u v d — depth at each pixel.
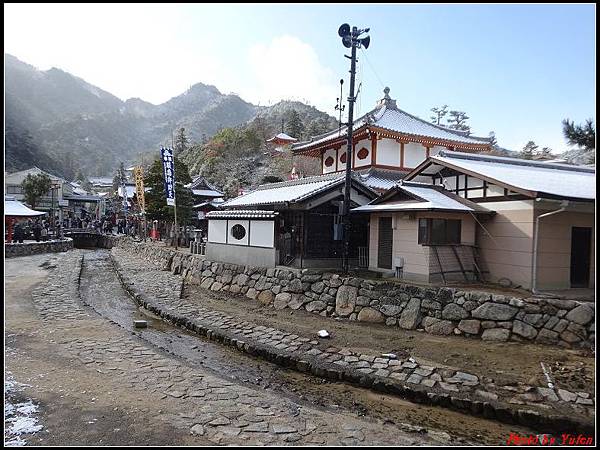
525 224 12.34
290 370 9.57
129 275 22.17
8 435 5.66
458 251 13.36
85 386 7.51
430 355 9.47
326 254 16.66
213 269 19.05
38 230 36.00
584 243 13.02
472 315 10.55
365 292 12.67
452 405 7.53
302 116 98.62
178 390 7.57
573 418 6.61
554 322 9.54
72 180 99.44
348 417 7.03
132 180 73.00
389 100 27.59
